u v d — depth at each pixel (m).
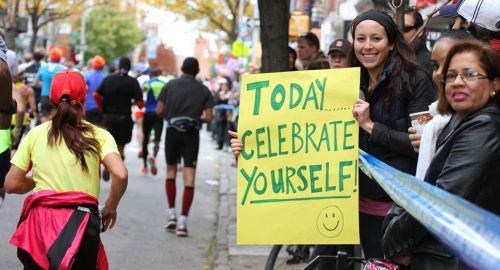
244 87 4.81
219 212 11.49
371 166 4.29
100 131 5.01
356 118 4.63
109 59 68.31
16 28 33.94
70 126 4.88
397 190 3.60
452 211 2.98
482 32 5.10
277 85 4.76
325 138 4.64
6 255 7.99
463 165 3.45
